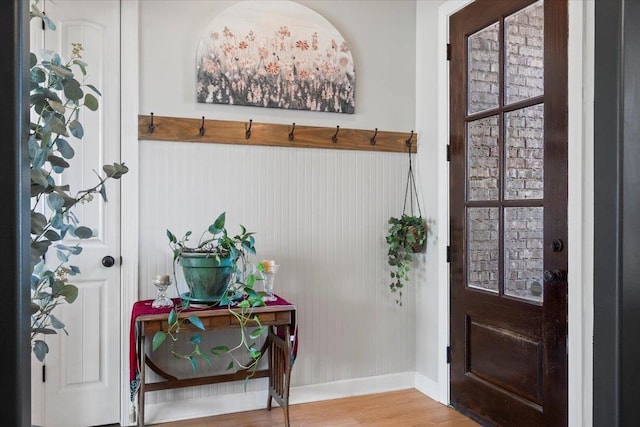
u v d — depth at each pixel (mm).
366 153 3154
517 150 2424
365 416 2768
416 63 3256
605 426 738
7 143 556
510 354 2457
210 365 2773
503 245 2514
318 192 3035
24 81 578
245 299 2506
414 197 3238
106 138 2617
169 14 2729
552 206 2201
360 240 3135
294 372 2975
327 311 3053
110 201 2615
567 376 2107
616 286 721
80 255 2561
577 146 2066
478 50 2727
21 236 567
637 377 724
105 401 2611
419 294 3217
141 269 2668
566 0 2131
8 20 559
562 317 2139
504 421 2482
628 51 712
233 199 2848
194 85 2775
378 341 3176
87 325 2580
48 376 2510
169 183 2721
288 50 2957
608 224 731
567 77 2123
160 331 2287
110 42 2625
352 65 3107
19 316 562
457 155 2875
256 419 2719
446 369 2953
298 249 2986
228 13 2830
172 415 2701
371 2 3191
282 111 2961
